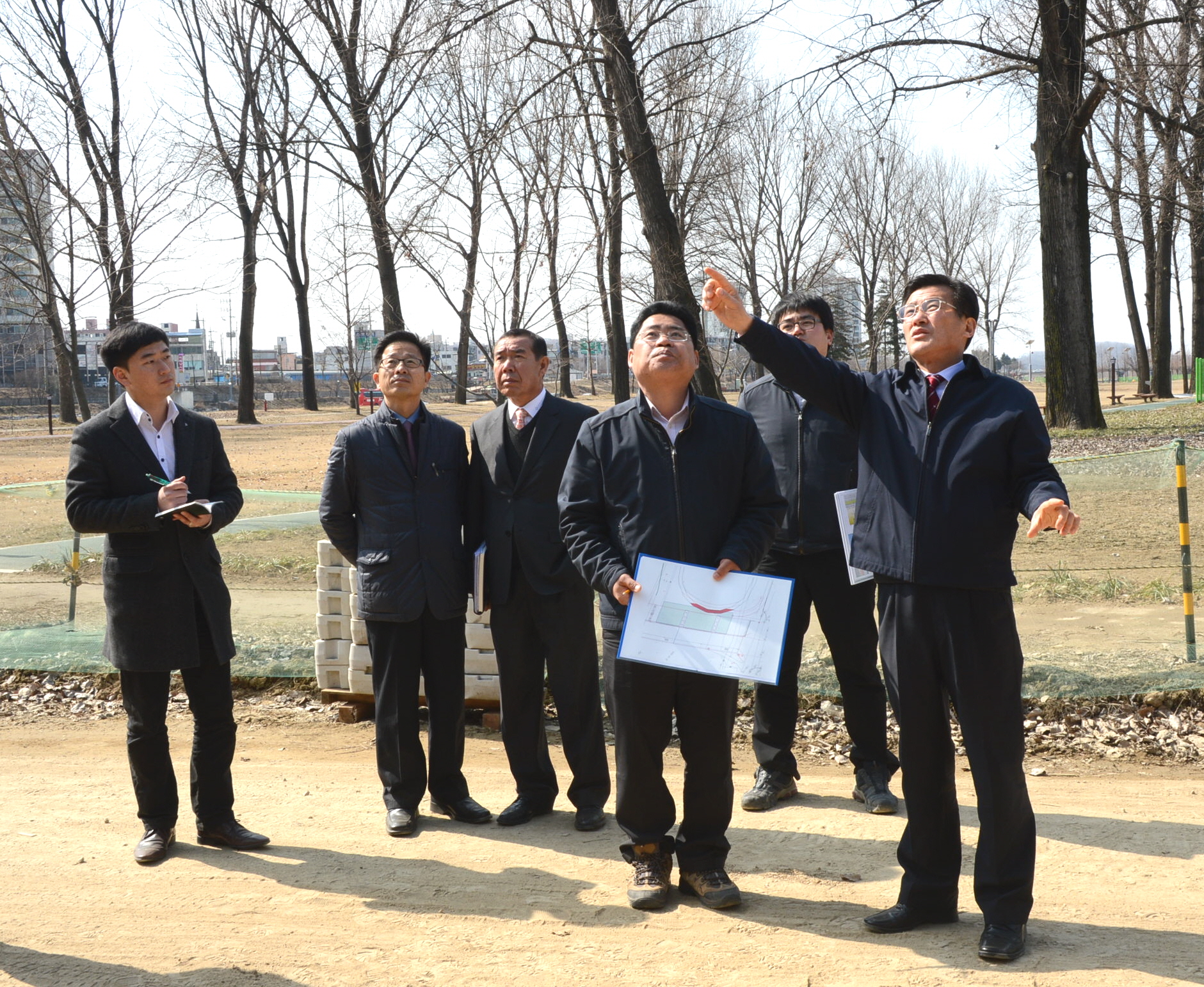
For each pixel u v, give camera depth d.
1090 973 3.17
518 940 3.50
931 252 45.50
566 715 4.62
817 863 4.13
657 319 3.70
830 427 4.75
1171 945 3.35
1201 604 7.37
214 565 4.39
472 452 4.83
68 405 40.62
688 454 3.70
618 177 15.68
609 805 4.95
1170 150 23.12
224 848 4.41
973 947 3.38
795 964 3.28
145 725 4.27
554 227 14.71
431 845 4.42
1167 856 4.08
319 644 6.33
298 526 9.75
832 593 4.74
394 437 4.69
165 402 4.37
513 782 5.25
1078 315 19.73
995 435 3.32
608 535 3.82
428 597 4.55
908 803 3.55
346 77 14.82
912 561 3.38
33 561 9.45
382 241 15.52
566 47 14.15
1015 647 3.39
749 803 4.77
